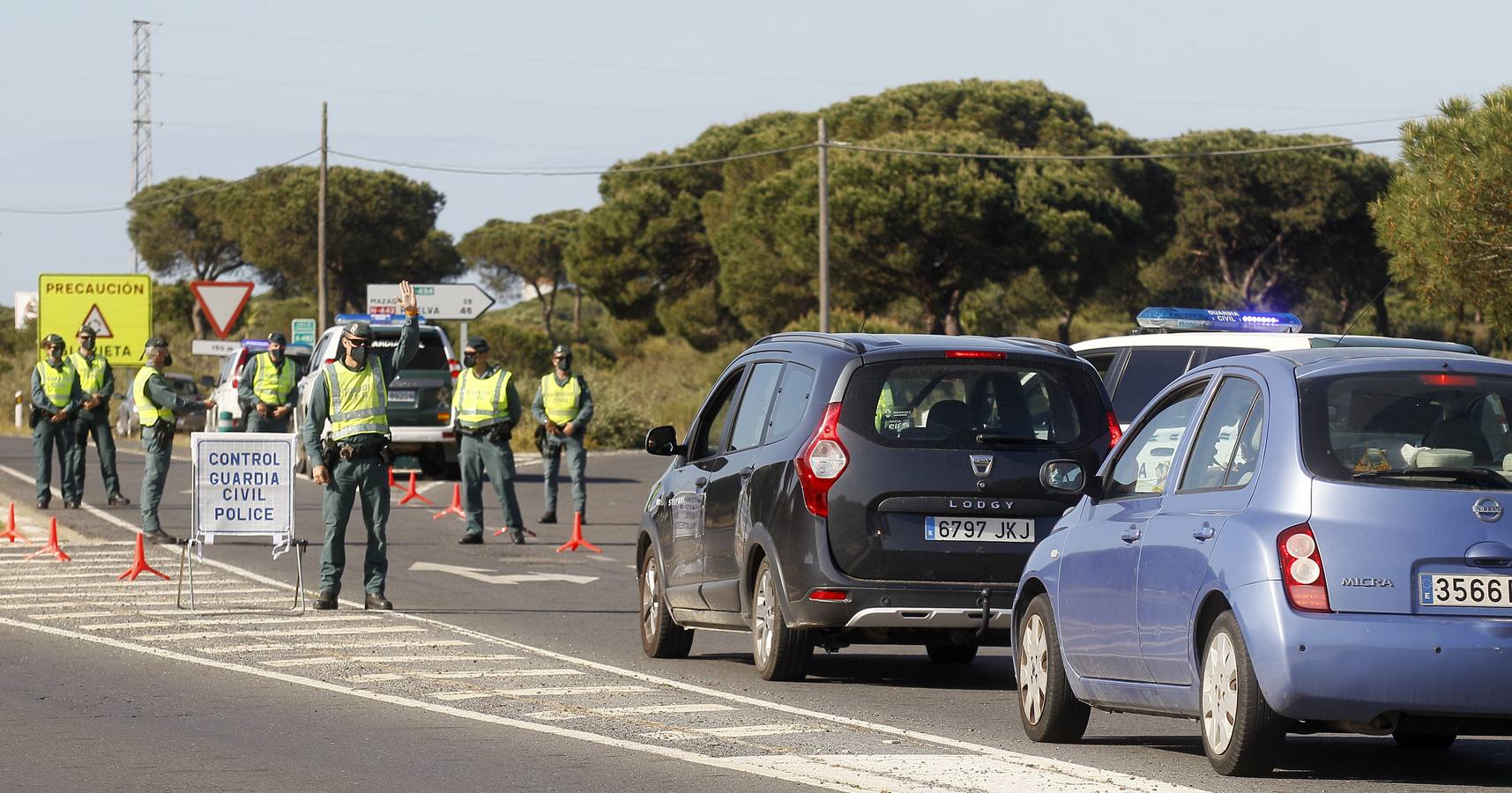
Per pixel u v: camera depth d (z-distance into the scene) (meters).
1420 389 22.55
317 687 31.09
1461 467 21.86
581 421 65.81
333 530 42.31
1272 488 22.08
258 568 51.62
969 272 176.25
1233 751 22.23
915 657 37.72
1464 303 64.81
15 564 51.69
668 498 36.88
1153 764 24.55
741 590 33.41
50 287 113.12
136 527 63.06
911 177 173.62
